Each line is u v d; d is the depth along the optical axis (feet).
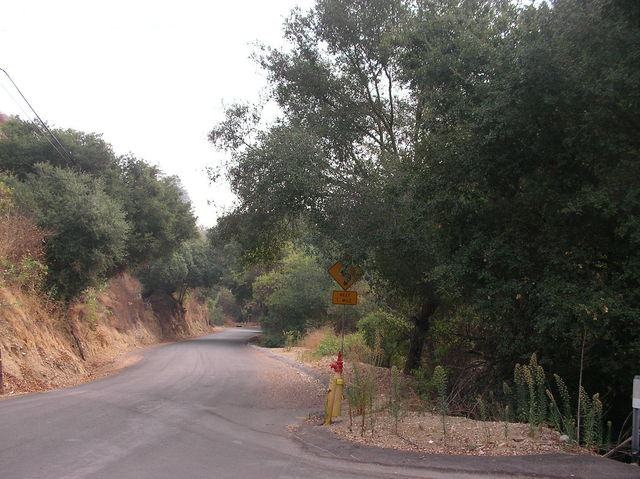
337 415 30.01
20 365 45.96
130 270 99.04
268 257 59.00
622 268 27.07
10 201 56.80
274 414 33.58
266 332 149.89
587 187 25.64
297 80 50.03
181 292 191.72
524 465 19.94
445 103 32.35
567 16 25.58
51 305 62.18
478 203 31.19
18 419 28.27
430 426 27.22
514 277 28.96
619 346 27.37
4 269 52.54
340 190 40.47
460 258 30.17
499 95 27.04
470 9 35.68
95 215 64.23
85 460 20.29
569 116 26.63
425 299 45.78
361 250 37.40
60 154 71.51
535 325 28.43
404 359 62.59
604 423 31.50
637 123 25.57
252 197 44.57
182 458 21.30
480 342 42.52
